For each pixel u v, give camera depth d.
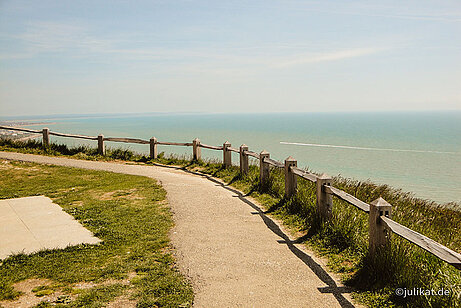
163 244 5.60
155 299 3.91
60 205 7.74
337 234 5.68
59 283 4.30
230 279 4.40
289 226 6.62
